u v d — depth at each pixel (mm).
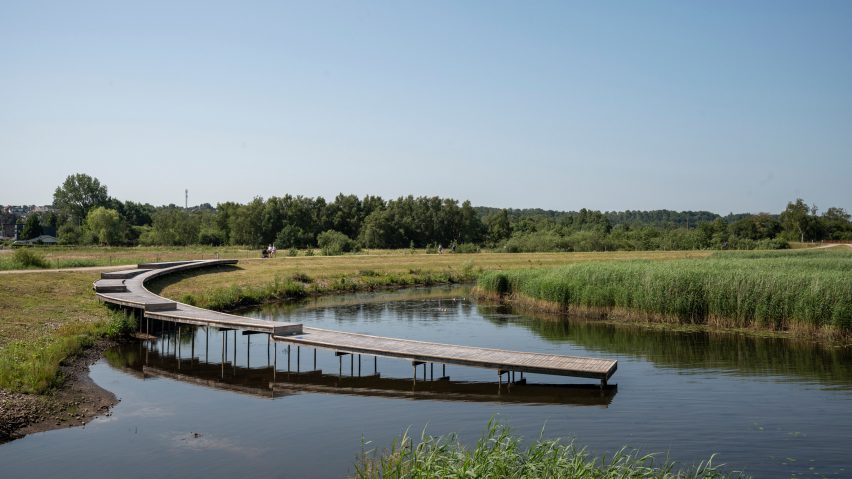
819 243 117938
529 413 18250
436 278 64125
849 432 16109
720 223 120688
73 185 155000
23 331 27594
